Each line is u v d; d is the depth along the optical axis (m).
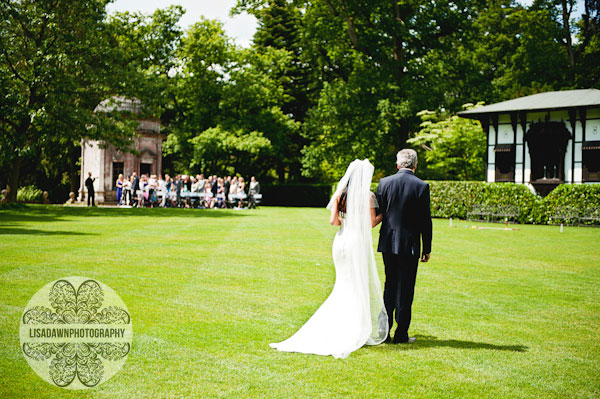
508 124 31.41
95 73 27.22
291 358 4.80
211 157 42.66
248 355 4.83
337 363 4.73
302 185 46.44
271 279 8.58
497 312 6.85
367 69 37.91
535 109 29.47
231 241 14.05
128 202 35.72
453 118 35.62
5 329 5.27
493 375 4.49
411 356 5.00
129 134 29.31
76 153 46.94
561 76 44.62
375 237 16.95
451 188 29.67
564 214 25.47
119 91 28.72
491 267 10.78
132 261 9.91
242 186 35.94
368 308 5.38
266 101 46.72
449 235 18.53
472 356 5.01
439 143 34.81
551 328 6.09
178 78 43.78
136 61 30.95
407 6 36.44
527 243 15.97
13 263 9.05
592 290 8.44
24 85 26.36
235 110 46.84
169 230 16.81
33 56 25.98
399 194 5.56
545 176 30.33
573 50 47.44
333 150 40.59
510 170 31.27
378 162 38.91
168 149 45.75
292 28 53.56
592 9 44.16
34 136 27.25
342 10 36.56
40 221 18.98
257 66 46.78
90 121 26.88
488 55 48.62
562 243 16.06
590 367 4.73
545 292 8.23
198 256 10.97
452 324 6.21
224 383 4.11
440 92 36.19
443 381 4.31
